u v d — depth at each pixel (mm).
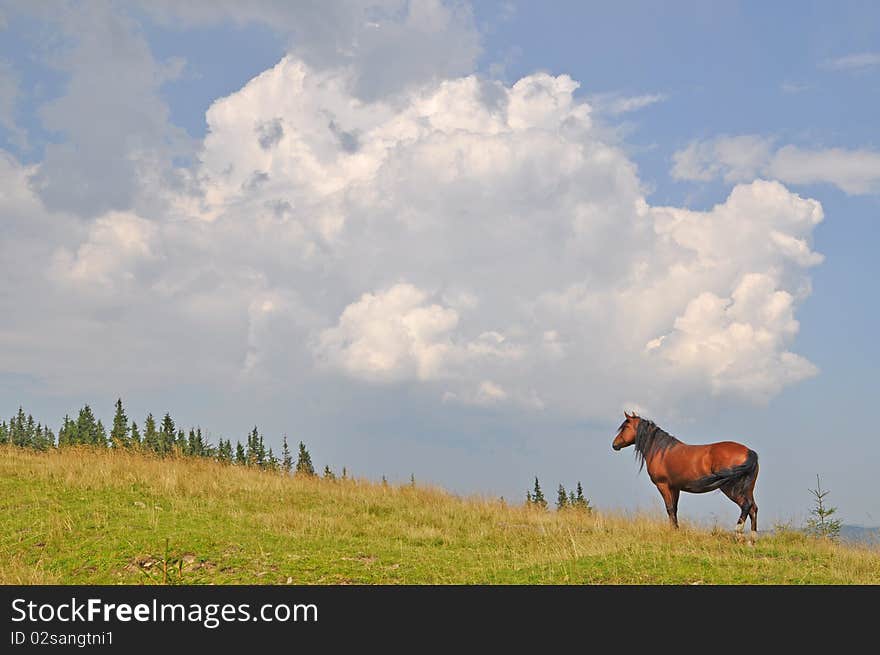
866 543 16984
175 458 24625
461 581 13961
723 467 18109
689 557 15156
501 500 22875
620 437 20328
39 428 67875
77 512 17375
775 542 17719
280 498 20938
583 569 14328
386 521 19641
